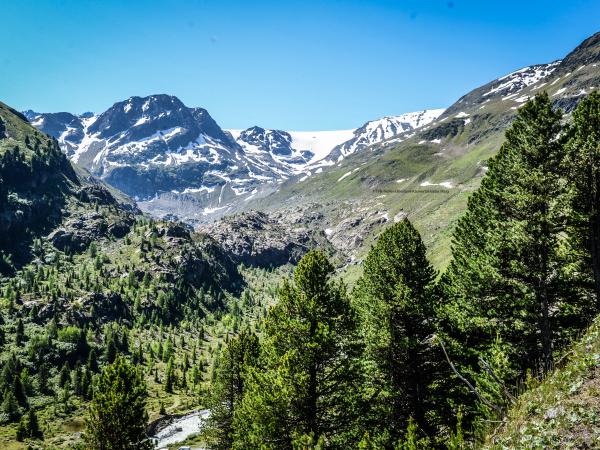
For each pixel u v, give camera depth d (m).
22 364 130.88
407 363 30.31
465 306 34.88
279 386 25.58
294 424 25.77
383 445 26.78
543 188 27.91
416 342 29.77
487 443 15.42
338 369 27.02
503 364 23.98
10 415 105.50
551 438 13.12
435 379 30.78
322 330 25.72
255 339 44.41
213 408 43.88
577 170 27.67
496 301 32.06
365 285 39.81
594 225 28.28
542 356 28.94
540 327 28.92
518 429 14.59
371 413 28.70
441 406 29.58
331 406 26.88
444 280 44.56
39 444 94.62
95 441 35.22
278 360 26.83
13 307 162.12
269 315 28.52
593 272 29.59
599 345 16.11
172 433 98.38
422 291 31.66
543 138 29.08
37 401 115.31
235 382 42.75
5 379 117.06
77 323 164.62
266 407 25.00
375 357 30.80
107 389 36.75
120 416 35.50
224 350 44.19
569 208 27.36
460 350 30.81
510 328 31.08
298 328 26.33
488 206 37.41
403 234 32.53
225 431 42.84
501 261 30.78
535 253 28.91
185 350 176.62
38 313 164.12
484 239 37.75
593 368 15.05
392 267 32.34
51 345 142.12
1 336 142.12
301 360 25.80
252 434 26.19
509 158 33.66
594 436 12.30
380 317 31.25
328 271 28.77
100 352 152.75
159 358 162.50
